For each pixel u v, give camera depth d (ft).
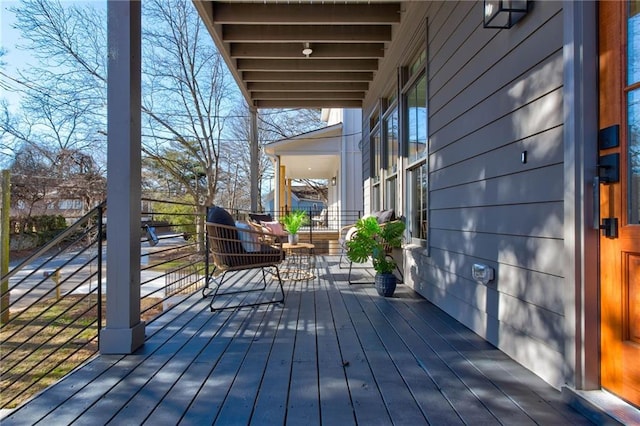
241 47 15.62
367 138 22.52
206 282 11.93
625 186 4.66
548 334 5.68
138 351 7.06
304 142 31.99
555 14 5.51
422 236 12.43
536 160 5.96
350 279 15.14
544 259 5.77
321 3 12.75
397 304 10.74
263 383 5.69
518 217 6.47
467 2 8.42
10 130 28.30
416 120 13.00
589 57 5.02
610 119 4.84
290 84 20.03
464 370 6.13
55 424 4.64
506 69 6.82
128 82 7.12
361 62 17.15
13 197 26.53
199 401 5.17
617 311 4.75
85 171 29.76
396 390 5.44
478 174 7.91
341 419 4.69
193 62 37.70
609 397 4.78
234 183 50.72
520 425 4.52
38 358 9.94
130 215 7.11
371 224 12.05
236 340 7.66
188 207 40.55
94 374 6.05
